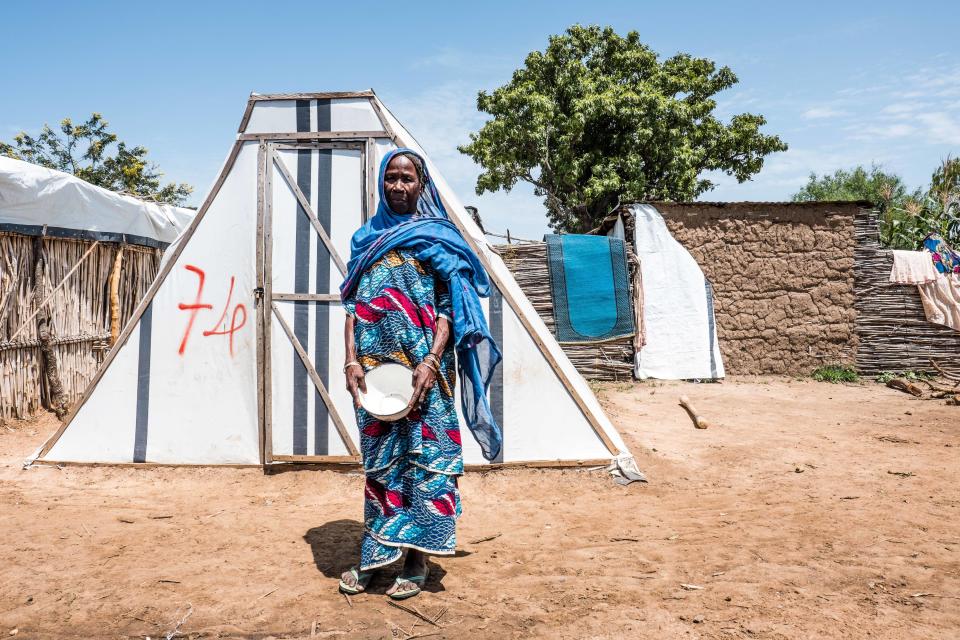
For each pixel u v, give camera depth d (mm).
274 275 5305
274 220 5328
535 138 25812
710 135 27875
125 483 5102
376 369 2918
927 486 4961
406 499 2967
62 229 7730
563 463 5164
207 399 5348
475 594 2969
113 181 30219
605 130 27250
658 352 12039
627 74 28172
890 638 2479
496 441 3273
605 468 5168
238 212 5383
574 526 4102
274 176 5344
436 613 2770
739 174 28844
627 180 26250
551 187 29125
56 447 5359
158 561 3387
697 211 12375
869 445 6492
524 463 5160
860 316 12320
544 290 11945
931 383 10953
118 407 5363
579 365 11992
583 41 27984
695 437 6840
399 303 2971
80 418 5367
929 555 3396
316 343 5297
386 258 3029
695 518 4250
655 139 26125
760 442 6566
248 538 3781
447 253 3062
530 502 4672
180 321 5387
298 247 5320
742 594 2904
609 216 13234
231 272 5383
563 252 11820
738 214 12398
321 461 5246
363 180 5324
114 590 2996
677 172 26219
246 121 5344
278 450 5281
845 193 30328
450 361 3100
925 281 12125
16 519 4074
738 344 12375
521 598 2916
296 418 5285
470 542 3779
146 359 5375
